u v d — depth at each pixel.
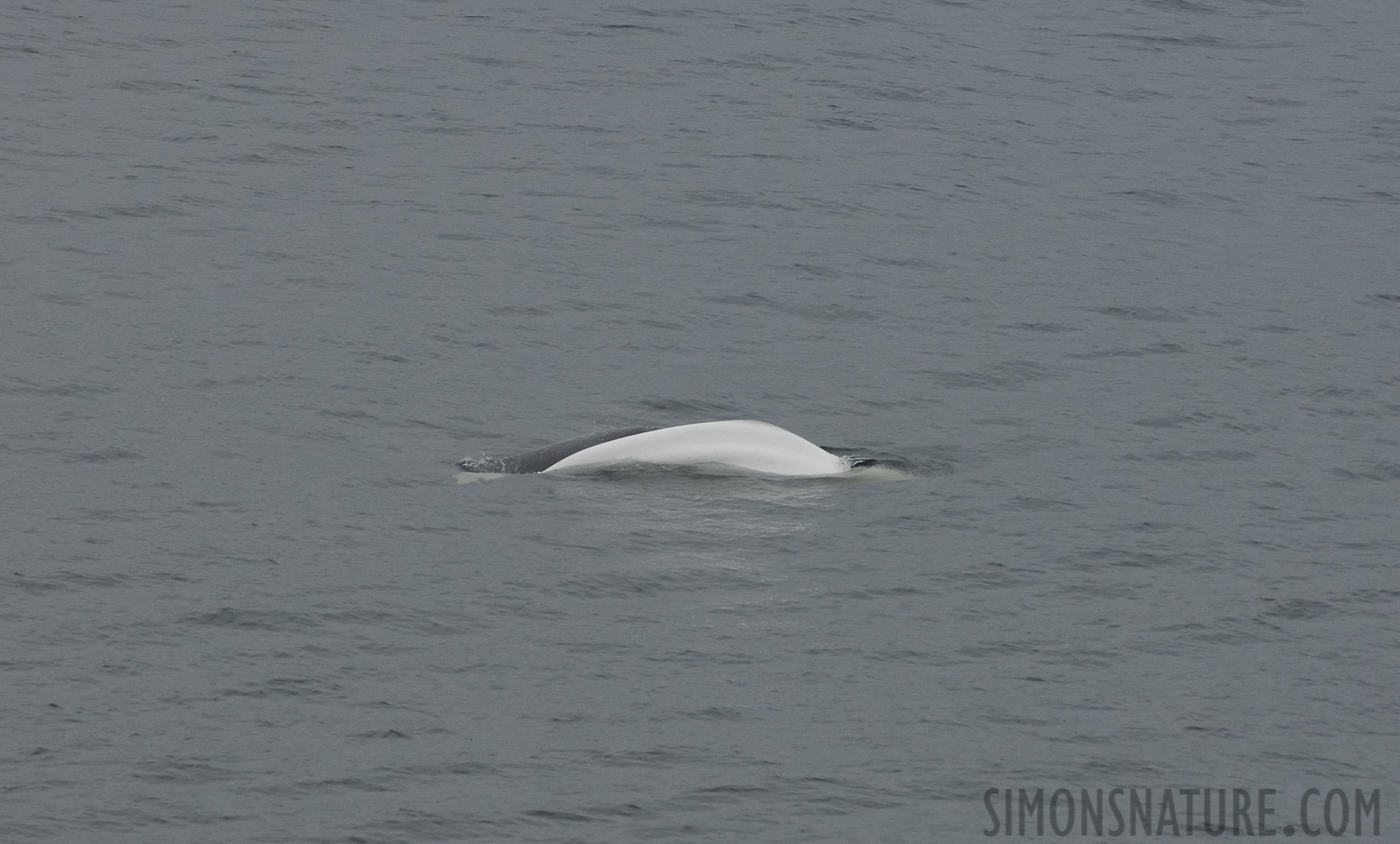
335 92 163.00
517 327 109.69
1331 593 75.31
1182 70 190.12
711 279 121.12
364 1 197.75
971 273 124.56
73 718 61.66
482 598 72.44
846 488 85.81
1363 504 85.69
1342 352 109.44
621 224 132.12
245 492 82.81
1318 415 98.25
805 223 134.62
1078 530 81.44
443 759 60.00
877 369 104.81
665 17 198.62
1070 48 197.12
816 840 56.28
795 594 74.06
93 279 113.75
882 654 68.94
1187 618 72.69
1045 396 100.81
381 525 79.44
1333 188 149.88
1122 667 68.44
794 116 164.62
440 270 119.75
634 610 72.00
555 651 68.25
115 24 180.88
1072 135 163.88
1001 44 196.88
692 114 163.00
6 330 103.69
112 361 99.88
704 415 97.19
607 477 85.69
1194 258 129.75
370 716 62.75
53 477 83.69
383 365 101.94
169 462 86.19
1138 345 110.12
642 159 148.88
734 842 55.94
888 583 75.25
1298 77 189.00
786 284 120.62
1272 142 164.38
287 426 92.00
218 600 71.19
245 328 106.44
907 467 89.25
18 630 68.06
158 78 163.38
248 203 131.88
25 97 154.88
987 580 75.81
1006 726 63.69
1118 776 60.66
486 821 56.44
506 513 81.31
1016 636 70.81
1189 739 63.16
